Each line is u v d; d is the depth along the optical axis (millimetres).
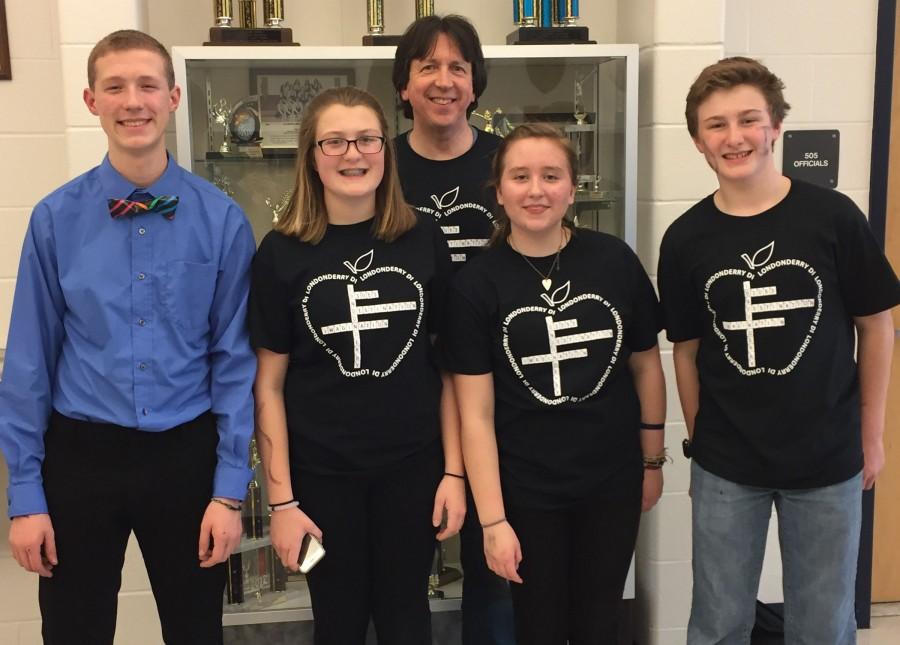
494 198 1974
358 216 1695
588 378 1688
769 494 1749
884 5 2473
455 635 2402
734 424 1706
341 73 2203
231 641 2344
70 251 1576
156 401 1568
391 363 1671
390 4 2445
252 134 2197
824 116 2520
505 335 1689
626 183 2230
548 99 2285
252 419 1650
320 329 1647
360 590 1744
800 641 1779
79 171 2086
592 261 1719
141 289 1570
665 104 2215
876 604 2797
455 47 1886
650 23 2227
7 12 2297
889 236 2590
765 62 2486
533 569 1731
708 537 1776
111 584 1622
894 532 2758
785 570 1793
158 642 2293
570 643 1824
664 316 1814
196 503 1611
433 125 1940
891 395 2674
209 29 2264
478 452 1706
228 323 1656
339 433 1670
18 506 1536
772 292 1647
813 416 1656
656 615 2404
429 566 1779
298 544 1661
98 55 1532
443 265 1755
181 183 1635
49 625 1606
